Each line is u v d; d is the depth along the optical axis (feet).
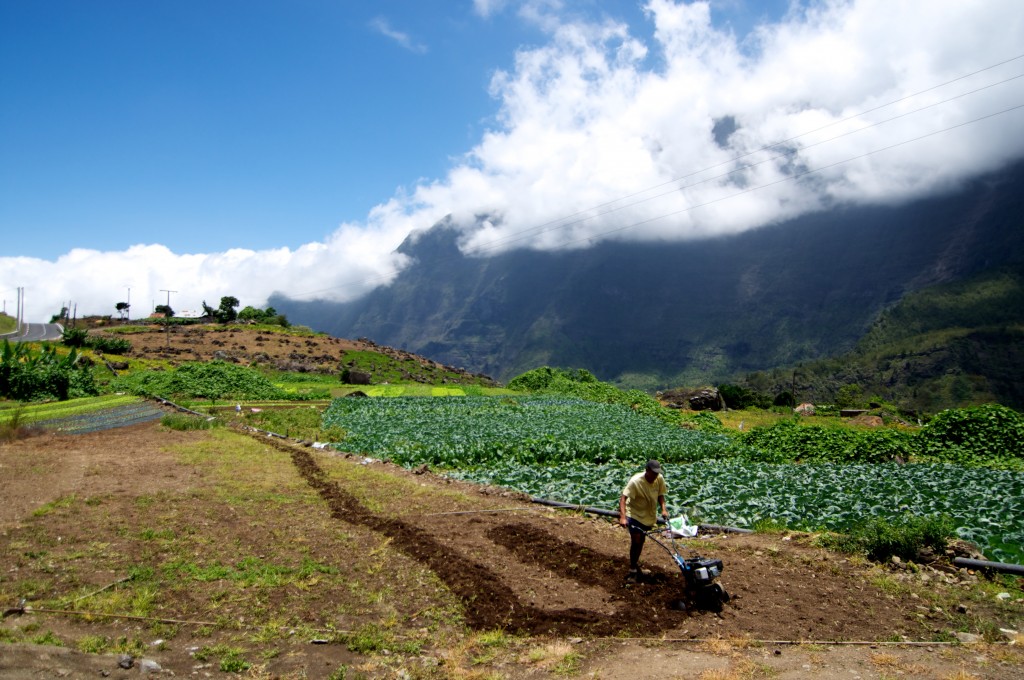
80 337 258.78
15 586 31.89
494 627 30.09
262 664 26.12
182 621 29.45
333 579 35.29
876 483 65.67
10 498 49.80
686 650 27.81
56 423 105.29
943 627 30.01
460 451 87.76
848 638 28.94
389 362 314.76
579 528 46.73
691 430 138.82
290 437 103.09
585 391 227.61
